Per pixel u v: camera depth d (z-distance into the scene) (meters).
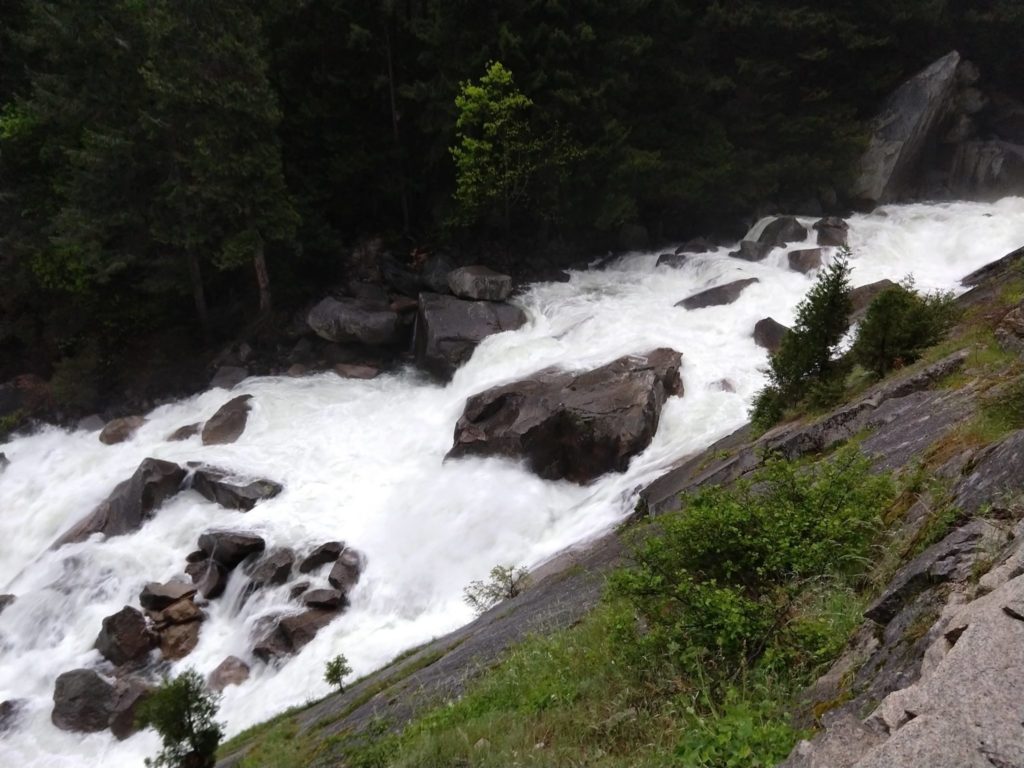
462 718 5.96
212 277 26.66
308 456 18.72
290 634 12.95
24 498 20.00
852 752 2.91
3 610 15.33
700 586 4.95
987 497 4.56
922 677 3.07
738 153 29.14
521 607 9.70
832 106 30.83
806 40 29.88
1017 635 2.89
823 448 9.09
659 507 10.72
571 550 12.60
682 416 16.16
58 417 23.92
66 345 25.55
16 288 25.95
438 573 13.98
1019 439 4.85
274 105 22.50
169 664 13.46
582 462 15.65
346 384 22.66
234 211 23.12
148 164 22.97
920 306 11.06
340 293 25.78
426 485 16.41
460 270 23.81
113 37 21.48
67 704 12.58
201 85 20.73
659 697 4.77
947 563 4.00
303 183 26.61
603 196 26.94
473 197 25.23
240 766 8.28
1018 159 30.88
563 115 25.78
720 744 3.80
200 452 19.05
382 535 15.27
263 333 25.19
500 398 17.25
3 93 27.02
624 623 5.51
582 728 4.86
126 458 20.61
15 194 24.69
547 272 26.56
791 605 4.86
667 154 28.20
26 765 11.87
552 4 24.75
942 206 28.86
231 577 15.10
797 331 12.01
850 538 5.19
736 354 18.52
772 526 5.32
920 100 29.86
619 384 16.44
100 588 15.27
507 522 14.55
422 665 9.24
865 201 30.34
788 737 3.63
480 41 25.67
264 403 21.09
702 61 29.58
